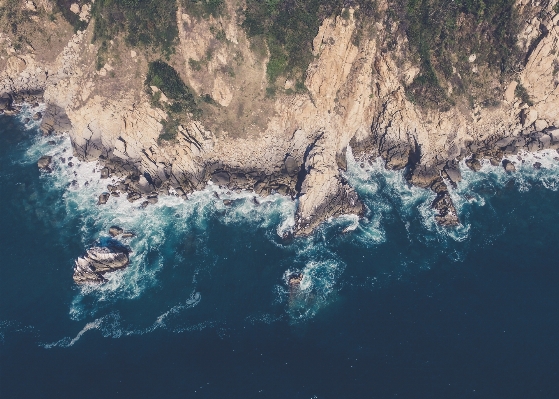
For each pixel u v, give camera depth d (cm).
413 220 7750
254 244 7506
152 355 6366
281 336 6531
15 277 7156
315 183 7550
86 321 6731
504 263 7231
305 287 7012
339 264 7250
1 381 6094
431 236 7575
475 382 6003
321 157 7700
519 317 6600
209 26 7875
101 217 7869
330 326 6619
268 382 6075
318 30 7750
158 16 7912
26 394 5981
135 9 7962
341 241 7512
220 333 6581
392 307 6769
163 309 6856
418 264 7250
